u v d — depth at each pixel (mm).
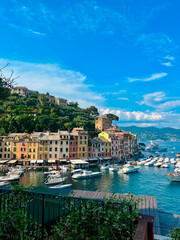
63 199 7711
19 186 7258
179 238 7609
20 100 153500
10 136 90875
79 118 161750
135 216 6090
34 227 7555
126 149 121062
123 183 57125
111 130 128125
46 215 14531
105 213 6363
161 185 54906
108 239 5855
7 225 5867
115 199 7094
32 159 83250
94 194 26906
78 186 53250
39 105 158500
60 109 169250
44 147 84875
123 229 5934
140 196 28141
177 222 22969
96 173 66938
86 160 92000
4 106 134875
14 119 108000
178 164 85125
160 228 21375
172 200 41750
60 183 54906
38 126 113500
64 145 88188
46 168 76625
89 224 6234
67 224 6594
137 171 76750
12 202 7031
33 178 59969
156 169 82812
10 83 14000
